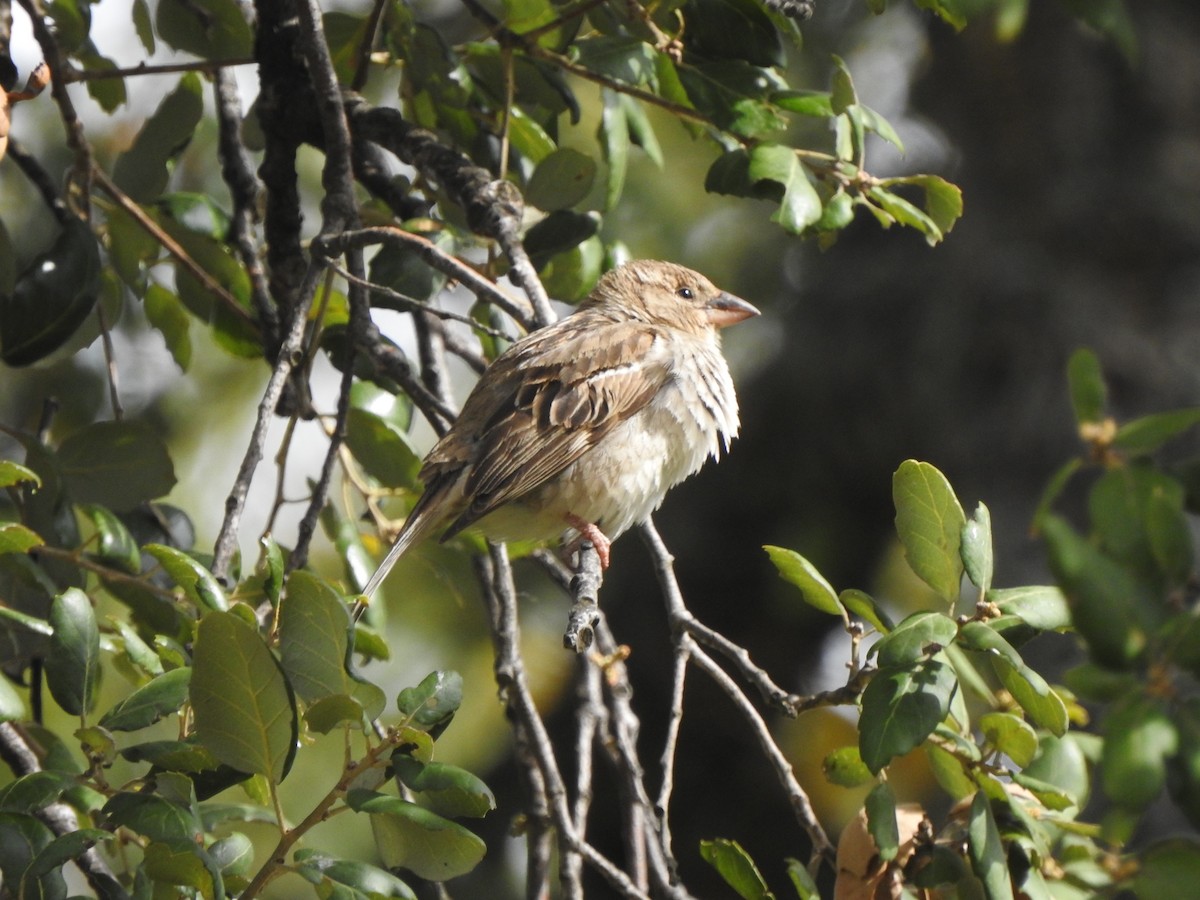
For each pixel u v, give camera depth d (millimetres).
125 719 6348
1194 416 4344
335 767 13789
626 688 8797
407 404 10602
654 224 15703
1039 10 15547
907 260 15938
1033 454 14742
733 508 15992
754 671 7609
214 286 10312
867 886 6594
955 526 6668
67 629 6441
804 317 16266
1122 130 15469
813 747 15227
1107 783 4422
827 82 15742
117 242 10305
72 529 8766
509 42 9594
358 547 9805
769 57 9000
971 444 15000
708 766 15281
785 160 8531
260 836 13227
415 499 10414
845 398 15672
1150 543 4332
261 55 9914
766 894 6969
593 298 10992
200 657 5953
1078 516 14352
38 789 6090
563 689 15078
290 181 10031
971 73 15930
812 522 15867
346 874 6109
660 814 7504
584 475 9742
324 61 8875
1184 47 15602
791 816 15031
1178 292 14992
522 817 9117
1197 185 15234
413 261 9734
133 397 14008
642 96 9195
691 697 15477
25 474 6578
